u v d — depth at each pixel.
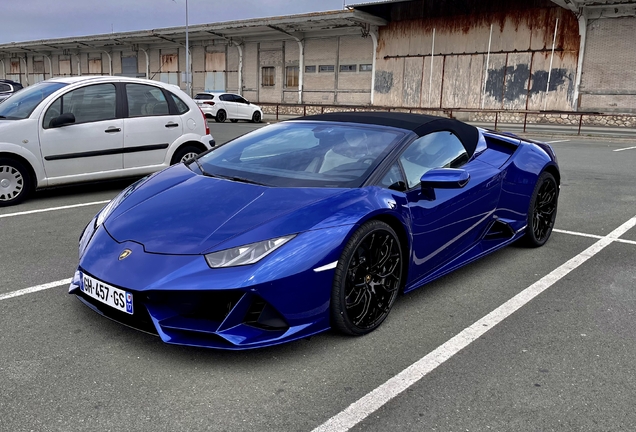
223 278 2.34
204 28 31.97
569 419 2.15
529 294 3.49
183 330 2.42
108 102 6.26
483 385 2.39
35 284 3.48
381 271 2.88
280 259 2.43
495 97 24.62
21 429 2.01
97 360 2.52
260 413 2.15
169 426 2.05
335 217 2.64
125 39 37.47
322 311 2.59
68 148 5.97
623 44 21.03
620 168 9.52
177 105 6.83
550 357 2.67
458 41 25.36
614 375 2.50
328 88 30.55
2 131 5.59
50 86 6.20
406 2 26.77
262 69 33.28
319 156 3.25
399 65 27.56
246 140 3.77
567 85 22.53
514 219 4.12
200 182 3.12
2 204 5.74
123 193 3.32
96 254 2.67
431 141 3.49
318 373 2.46
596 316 3.17
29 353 2.57
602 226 5.30
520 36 23.52
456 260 3.62
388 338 2.84
